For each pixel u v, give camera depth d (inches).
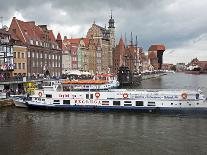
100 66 7701.8
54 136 1761.8
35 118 2245.3
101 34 7859.3
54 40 5349.4
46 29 4901.6
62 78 4566.9
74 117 2300.7
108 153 1481.3
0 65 3538.4
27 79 3548.2
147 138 1726.1
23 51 4141.2
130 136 1765.5
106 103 2546.8
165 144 1620.3
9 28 4266.7
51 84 3292.3
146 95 2502.5
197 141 1672.0
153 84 6190.9
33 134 1800.0
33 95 2615.7
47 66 4877.0
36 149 1533.0
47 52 4877.0
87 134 1807.3
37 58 4562.0
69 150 1521.9
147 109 2503.7
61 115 2374.5
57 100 2576.3
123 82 5118.1
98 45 7598.4
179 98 2463.1
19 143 1626.5
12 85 3272.6
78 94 2564.0
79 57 6574.8
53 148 1551.4
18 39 4114.2
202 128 1962.4
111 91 2568.9
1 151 1503.4
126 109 2527.1
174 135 1791.3
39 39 4650.6
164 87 5344.5
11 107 2645.2
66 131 1872.5
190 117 2321.6
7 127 1963.6
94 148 1552.7
